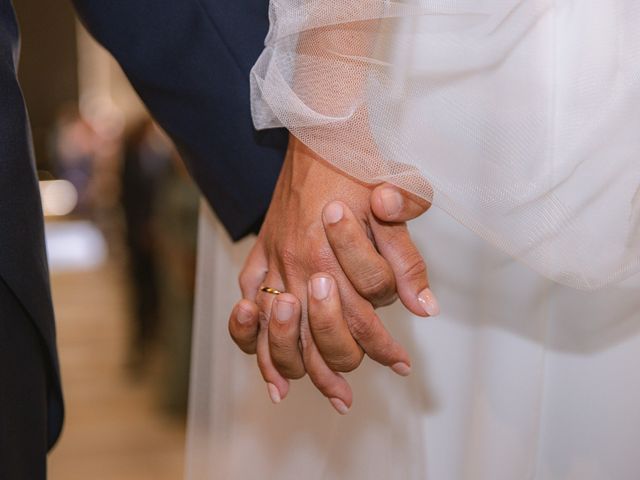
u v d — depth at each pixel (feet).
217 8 3.53
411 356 3.55
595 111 2.87
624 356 3.21
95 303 19.60
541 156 2.91
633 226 2.92
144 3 3.54
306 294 2.96
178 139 3.84
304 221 2.93
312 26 2.87
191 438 4.45
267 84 2.91
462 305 3.44
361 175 2.84
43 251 3.22
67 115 36.22
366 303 2.91
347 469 3.79
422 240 3.43
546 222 2.94
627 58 2.84
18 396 3.10
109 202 26.37
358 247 2.81
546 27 2.89
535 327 3.25
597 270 2.96
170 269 11.48
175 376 11.42
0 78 3.08
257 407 4.11
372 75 2.90
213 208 3.94
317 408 3.91
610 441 3.28
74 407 11.84
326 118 2.84
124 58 3.65
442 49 2.94
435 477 3.63
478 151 2.95
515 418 3.29
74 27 36.19
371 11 2.84
